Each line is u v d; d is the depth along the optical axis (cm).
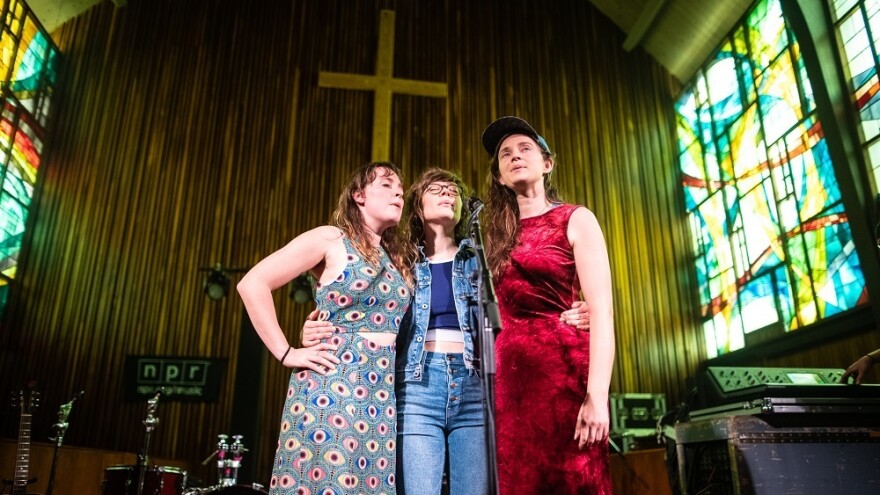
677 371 815
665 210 897
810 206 662
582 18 995
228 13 931
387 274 174
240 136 867
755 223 748
